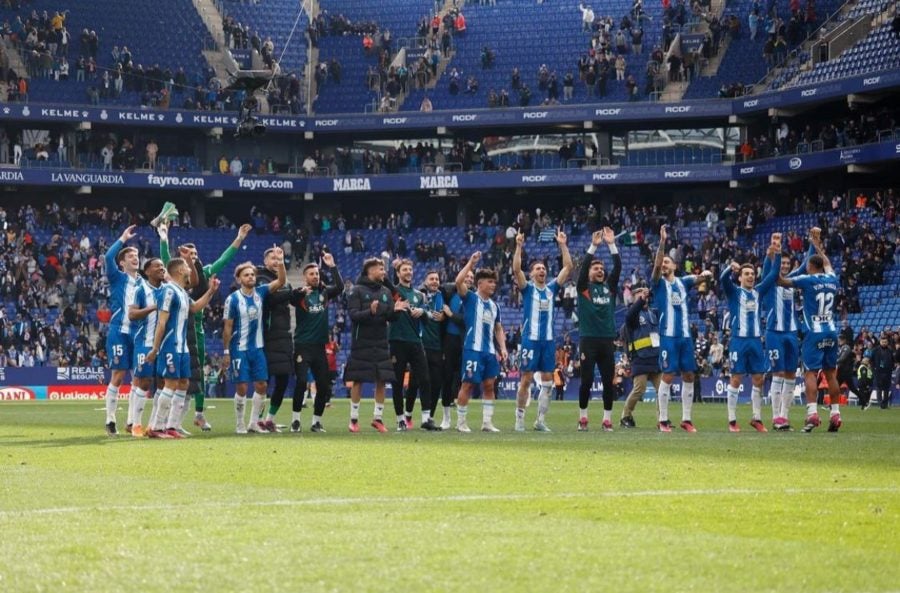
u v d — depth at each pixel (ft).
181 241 230.89
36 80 225.15
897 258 187.93
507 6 246.47
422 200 243.60
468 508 39.65
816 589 27.14
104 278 212.84
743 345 84.79
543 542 32.86
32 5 232.12
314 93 242.58
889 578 28.40
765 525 35.94
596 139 231.30
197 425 90.27
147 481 48.11
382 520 36.83
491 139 236.02
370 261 82.02
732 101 216.54
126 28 237.45
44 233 219.41
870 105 206.59
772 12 226.58
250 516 37.88
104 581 28.25
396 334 84.53
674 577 28.40
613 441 71.15
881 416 115.34
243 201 244.63
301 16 250.78
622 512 38.60
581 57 235.61
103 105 224.33
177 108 228.22
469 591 26.94
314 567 29.60
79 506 40.63
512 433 80.94
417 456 59.16
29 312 206.90
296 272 230.68
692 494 43.16
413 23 249.14
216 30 244.63
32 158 222.07
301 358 81.92
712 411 127.54
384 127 232.53
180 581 28.17
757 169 214.90
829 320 82.07
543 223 225.35
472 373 82.74
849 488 45.14
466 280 83.10
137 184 226.17
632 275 202.69
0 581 28.25
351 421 83.15
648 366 90.48
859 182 213.46
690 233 217.77
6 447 66.85
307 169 236.84
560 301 208.85
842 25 215.10
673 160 227.81
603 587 27.32
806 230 204.74
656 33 234.79
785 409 86.38
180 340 75.97
